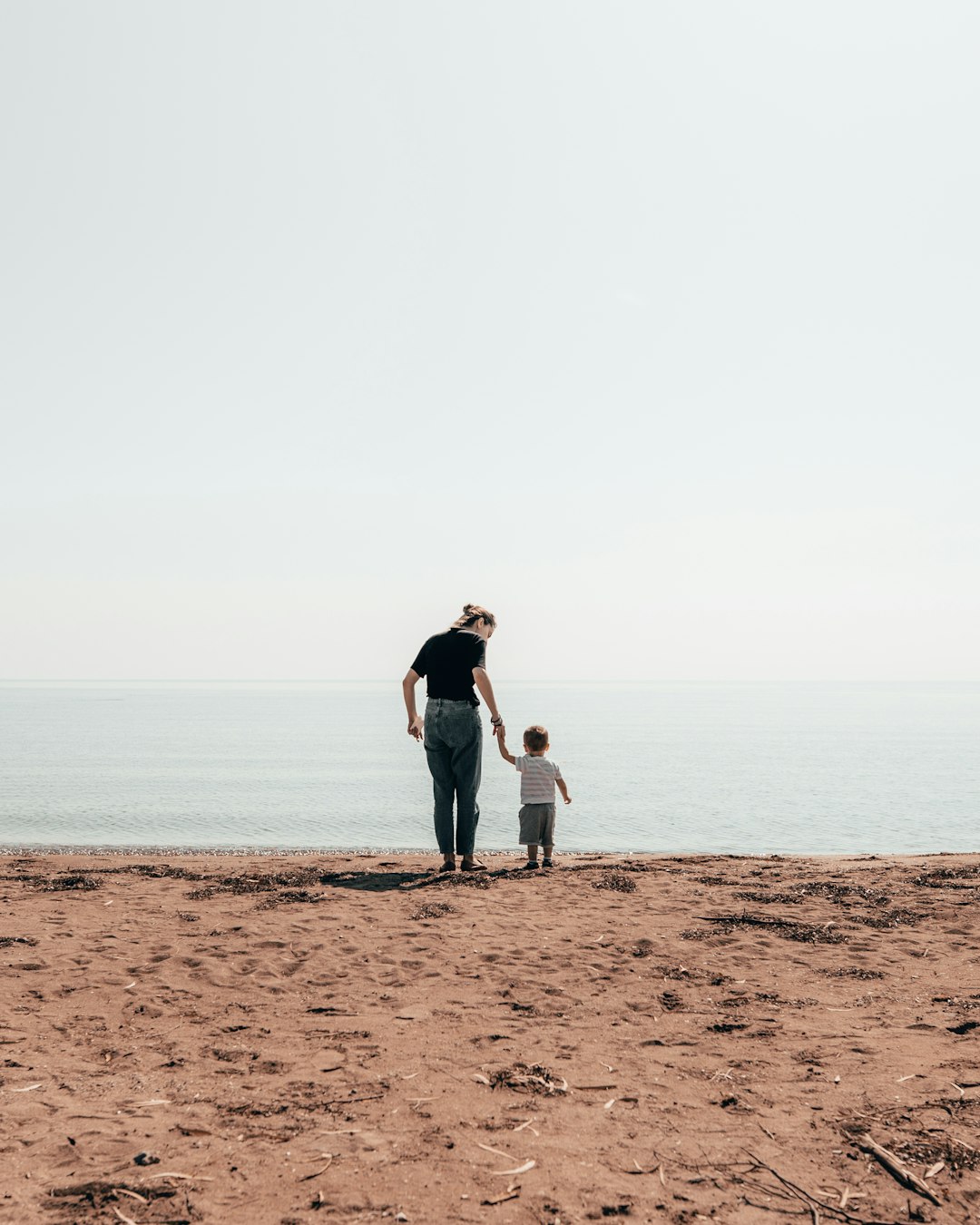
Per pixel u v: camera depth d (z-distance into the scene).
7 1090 2.90
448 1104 2.81
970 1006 3.82
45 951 4.73
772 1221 2.11
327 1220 2.09
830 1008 3.83
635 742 56.28
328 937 5.02
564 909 5.73
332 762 37.38
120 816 17.31
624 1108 2.78
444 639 7.31
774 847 13.79
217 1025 3.64
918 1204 2.19
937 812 18.91
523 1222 2.09
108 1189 2.23
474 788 7.28
